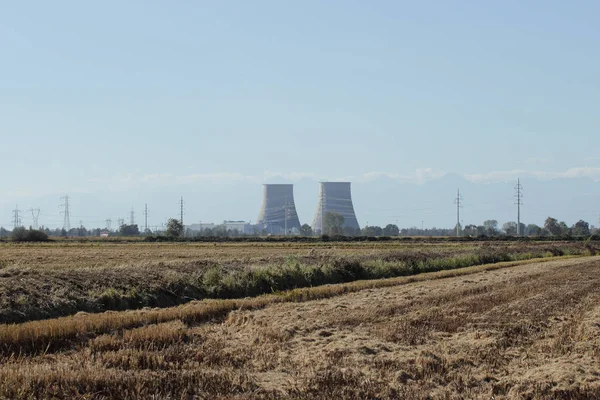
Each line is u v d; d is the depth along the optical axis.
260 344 17.69
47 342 16.84
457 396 13.09
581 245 97.62
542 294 29.77
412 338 18.75
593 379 14.38
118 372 13.55
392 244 99.88
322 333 19.47
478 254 63.84
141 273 31.55
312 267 39.06
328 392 13.01
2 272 28.28
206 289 31.27
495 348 17.45
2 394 11.82
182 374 13.67
